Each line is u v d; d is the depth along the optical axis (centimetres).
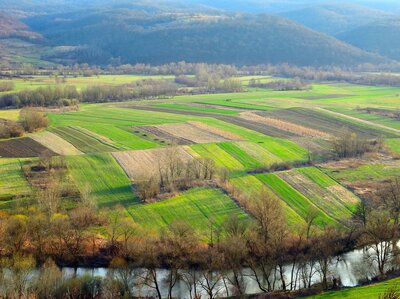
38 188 11256
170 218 10019
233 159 13962
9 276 7356
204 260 7994
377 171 13062
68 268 8362
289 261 8175
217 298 7456
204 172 12300
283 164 13400
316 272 8269
